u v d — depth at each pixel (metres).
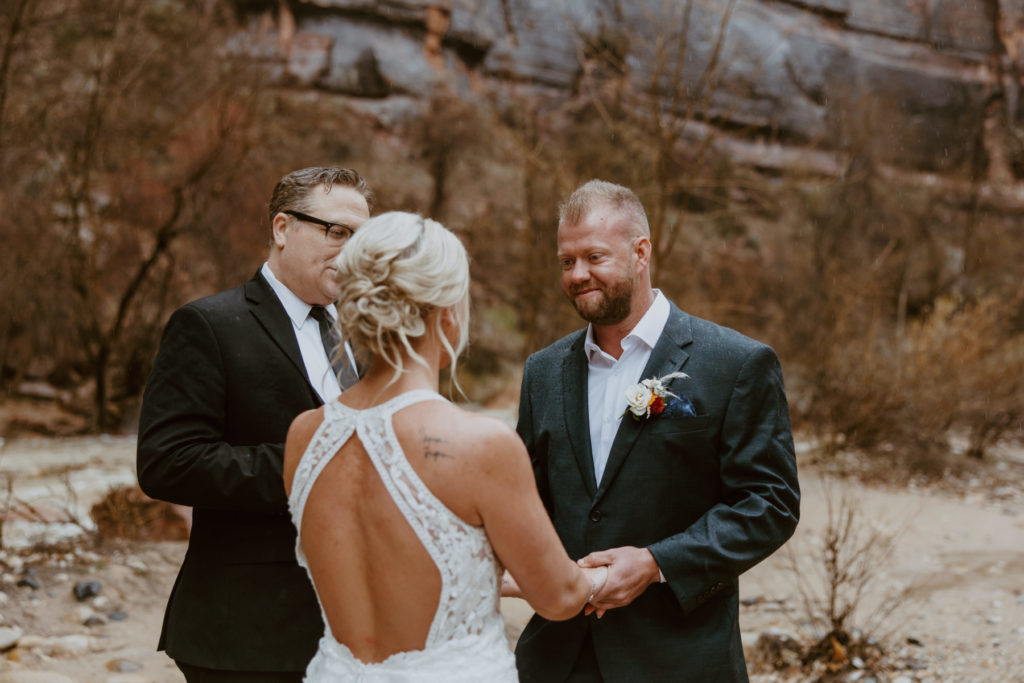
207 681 2.11
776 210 17.55
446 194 17.19
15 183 11.85
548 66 20.70
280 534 2.12
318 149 16.84
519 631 4.12
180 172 12.52
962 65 22.91
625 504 2.09
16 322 12.12
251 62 13.12
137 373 12.41
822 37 20.97
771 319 14.78
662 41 9.08
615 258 2.10
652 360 2.15
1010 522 7.06
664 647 2.03
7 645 3.54
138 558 4.63
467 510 1.45
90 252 11.62
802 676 3.93
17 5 10.69
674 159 9.30
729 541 1.95
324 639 1.57
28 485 6.59
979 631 4.50
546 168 9.66
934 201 18.95
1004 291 16.91
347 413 1.52
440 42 21.44
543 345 9.98
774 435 2.05
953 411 9.58
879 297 12.34
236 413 2.15
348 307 1.49
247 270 13.47
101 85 11.69
